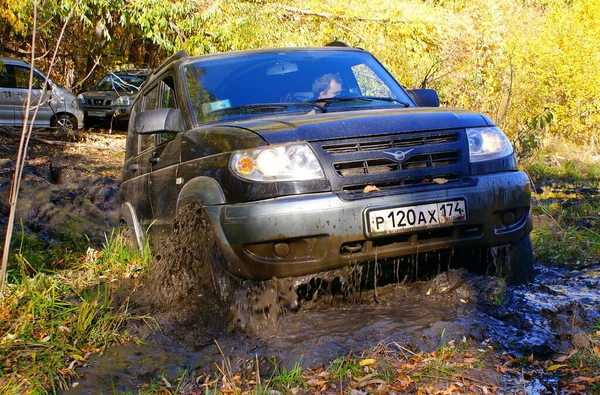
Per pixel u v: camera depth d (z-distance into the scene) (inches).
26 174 348.5
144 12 522.9
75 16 573.9
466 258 169.8
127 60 931.3
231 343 147.2
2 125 616.7
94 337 150.4
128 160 242.7
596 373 121.6
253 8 536.7
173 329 157.6
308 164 148.3
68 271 210.4
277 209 144.8
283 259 147.3
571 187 417.1
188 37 566.3
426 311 154.1
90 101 751.7
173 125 181.8
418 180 154.8
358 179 149.7
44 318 157.9
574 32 670.5
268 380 126.3
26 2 552.7
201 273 164.2
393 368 127.0
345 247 148.0
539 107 630.5
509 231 162.1
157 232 197.5
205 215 156.3
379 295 163.5
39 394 125.0
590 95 655.1
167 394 126.4
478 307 157.0
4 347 141.1
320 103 184.7
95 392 129.0
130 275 202.2
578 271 198.1
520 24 665.0
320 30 570.9
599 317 152.1
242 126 160.9
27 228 267.7
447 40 578.2
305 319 151.4
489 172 161.9
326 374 126.3
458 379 121.2
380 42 561.6
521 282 177.2
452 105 586.6
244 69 195.5
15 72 647.8
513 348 135.9
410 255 156.7
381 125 156.2
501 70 603.2
